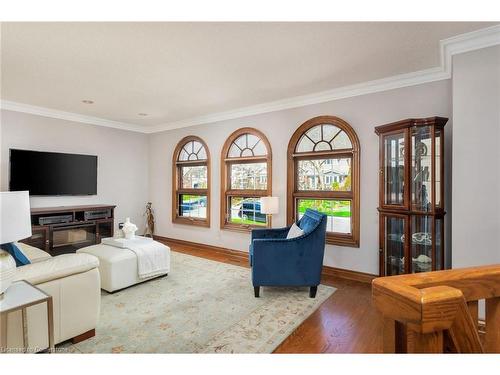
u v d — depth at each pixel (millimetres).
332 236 3596
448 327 527
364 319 2377
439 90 2879
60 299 1839
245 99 3902
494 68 2145
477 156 2199
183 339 2039
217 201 4777
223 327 2213
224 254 4551
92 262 2014
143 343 1979
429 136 2619
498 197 2129
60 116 4539
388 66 2809
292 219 3912
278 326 2236
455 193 2283
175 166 5398
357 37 2256
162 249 3320
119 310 2486
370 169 3301
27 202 1609
